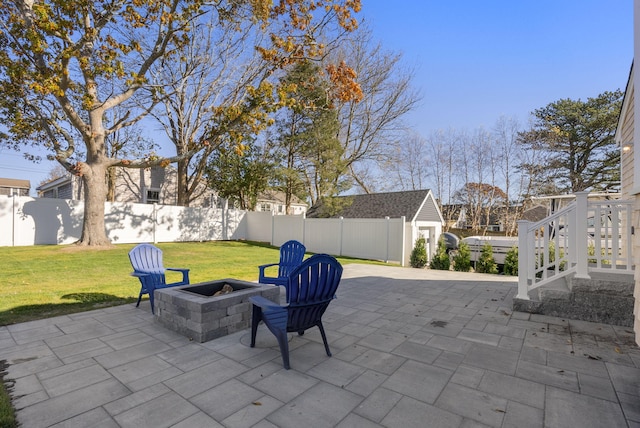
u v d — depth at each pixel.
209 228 17.25
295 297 2.72
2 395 2.18
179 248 13.10
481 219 28.94
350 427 1.87
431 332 3.62
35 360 2.77
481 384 2.42
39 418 1.93
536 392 2.31
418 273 8.23
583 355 2.98
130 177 19.02
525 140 24.31
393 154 21.50
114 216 14.00
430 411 2.05
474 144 26.38
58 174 38.47
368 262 11.30
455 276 7.73
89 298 4.91
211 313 3.30
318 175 16.67
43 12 7.55
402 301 5.11
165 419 1.93
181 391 2.27
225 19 11.09
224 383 2.39
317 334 3.55
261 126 10.84
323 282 2.88
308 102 14.01
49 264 7.77
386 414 2.01
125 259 8.77
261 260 10.02
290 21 11.91
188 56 13.97
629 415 2.04
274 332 2.77
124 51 9.33
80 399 2.15
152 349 3.04
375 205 15.61
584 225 4.11
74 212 12.80
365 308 4.67
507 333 3.60
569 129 23.06
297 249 5.51
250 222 18.53
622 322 3.90
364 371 2.62
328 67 13.27
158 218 15.38
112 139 17.84
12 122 11.07
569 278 4.41
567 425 1.93
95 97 10.68
